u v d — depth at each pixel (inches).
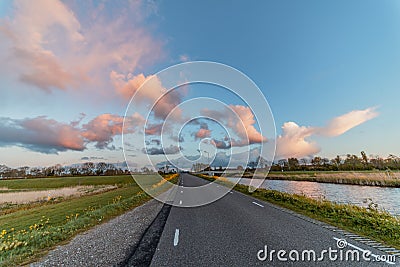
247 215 390.3
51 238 289.1
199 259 198.5
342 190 1217.4
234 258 199.2
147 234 285.9
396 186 1381.6
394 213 611.2
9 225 502.0
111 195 923.4
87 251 232.4
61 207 723.4
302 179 2042.3
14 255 234.4
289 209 451.5
